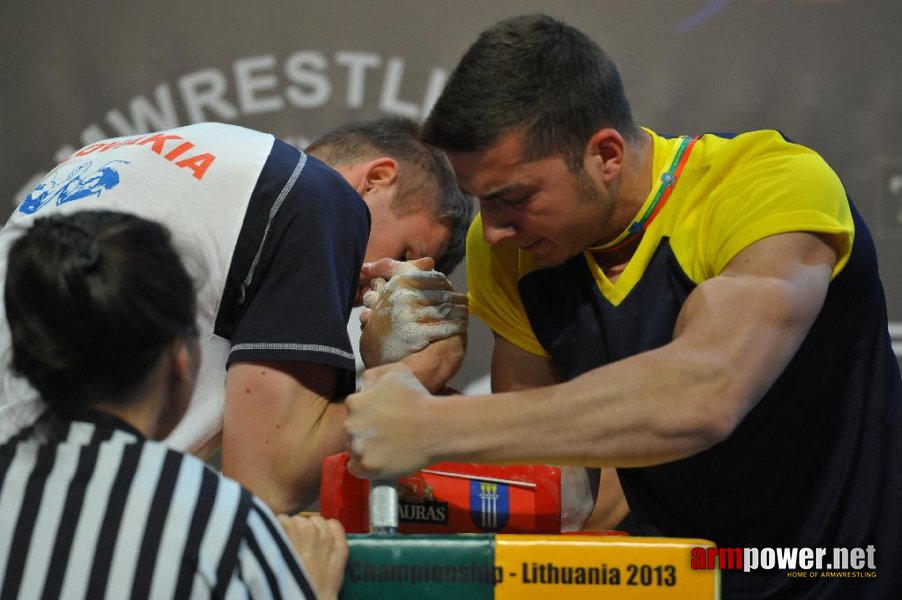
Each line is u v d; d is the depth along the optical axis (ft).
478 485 10.32
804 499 11.27
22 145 21.95
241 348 11.37
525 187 10.48
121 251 8.11
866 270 11.16
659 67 22.25
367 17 22.29
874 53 22.17
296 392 11.47
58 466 8.01
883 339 11.63
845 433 11.25
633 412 9.30
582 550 8.57
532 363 12.82
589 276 11.80
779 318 9.74
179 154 12.07
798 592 11.18
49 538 7.77
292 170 12.05
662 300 11.28
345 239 12.05
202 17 22.21
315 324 11.41
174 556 7.72
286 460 11.39
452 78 10.59
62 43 22.08
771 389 10.94
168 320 8.19
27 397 10.30
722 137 11.59
